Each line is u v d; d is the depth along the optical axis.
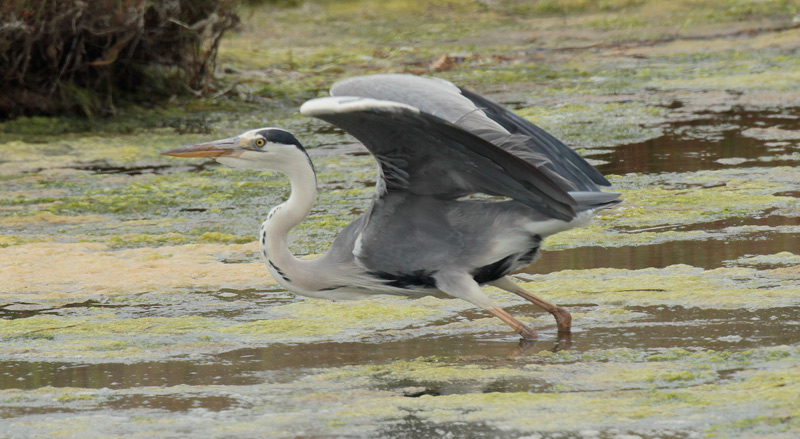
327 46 32.59
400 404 7.91
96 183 17.81
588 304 10.58
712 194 15.23
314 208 15.66
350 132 8.81
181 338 9.96
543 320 10.14
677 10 37.75
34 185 17.67
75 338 10.02
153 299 11.38
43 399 8.27
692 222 13.81
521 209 9.33
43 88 23.23
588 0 39.53
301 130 22.03
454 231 9.45
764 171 16.62
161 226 14.98
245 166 9.96
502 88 26.19
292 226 9.89
